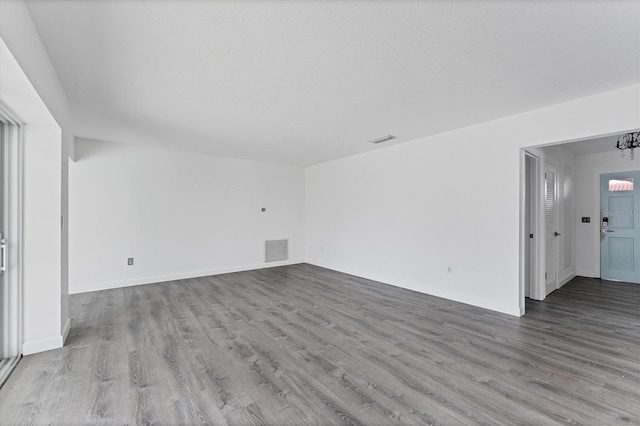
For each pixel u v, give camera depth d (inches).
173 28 71.9
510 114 132.6
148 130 157.9
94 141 176.7
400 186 187.3
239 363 91.7
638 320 127.5
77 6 63.7
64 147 109.0
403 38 76.1
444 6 63.9
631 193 197.3
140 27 71.4
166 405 71.7
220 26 71.2
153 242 197.5
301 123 145.9
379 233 202.5
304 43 78.6
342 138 174.4
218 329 118.7
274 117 137.4
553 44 78.0
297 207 270.2
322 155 223.8
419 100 117.2
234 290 178.7
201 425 65.1
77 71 93.2
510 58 85.4
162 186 200.8
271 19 68.6
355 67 91.3
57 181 103.2
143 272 193.6
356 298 162.2
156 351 99.3
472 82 101.0
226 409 70.3
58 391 77.1
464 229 153.3
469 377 83.8
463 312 138.8
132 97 113.8
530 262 161.8
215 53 83.4
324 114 133.1
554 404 71.9
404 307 146.6
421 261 174.7
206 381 81.8
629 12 65.2
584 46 78.8
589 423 65.4
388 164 195.8
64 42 77.5
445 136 161.6
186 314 135.9
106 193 180.9
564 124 118.3
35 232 99.7
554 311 139.4
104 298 160.7
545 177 165.0
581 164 216.7
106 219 180.9
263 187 248.8
